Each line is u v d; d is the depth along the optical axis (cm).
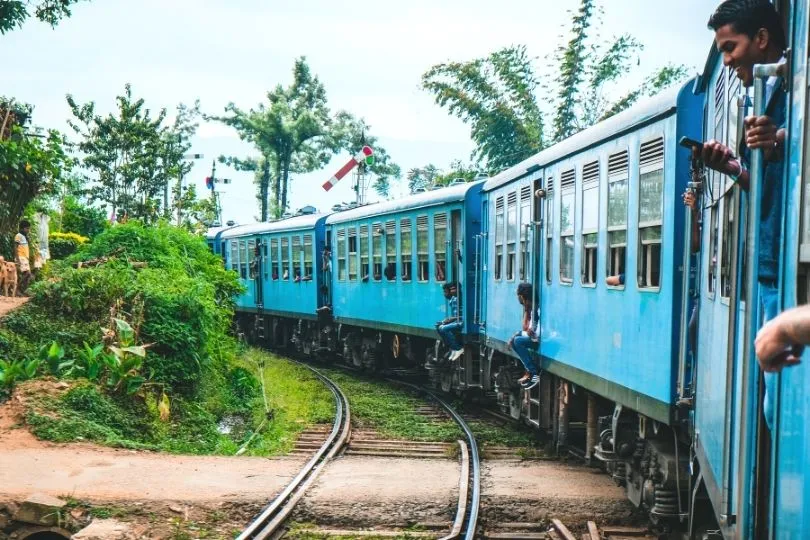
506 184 1337
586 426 1134
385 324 1978
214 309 1559
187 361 1342
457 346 1585
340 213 2325
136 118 3164
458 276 1608
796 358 199
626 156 801
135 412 1177
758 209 281
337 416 1426
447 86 2769
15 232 1883
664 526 746
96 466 940
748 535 289
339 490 901
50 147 1895
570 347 996
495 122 2733
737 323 357
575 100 2642
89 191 3130
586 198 935
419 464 1058
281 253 2709
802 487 226
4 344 1238
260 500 852
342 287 2269
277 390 1802
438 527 809
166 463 986
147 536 757
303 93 4725
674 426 678
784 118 305
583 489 910
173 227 2066
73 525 784
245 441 1298
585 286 934
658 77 2530
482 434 1280
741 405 292
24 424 1046
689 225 618
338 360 2516
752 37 322
